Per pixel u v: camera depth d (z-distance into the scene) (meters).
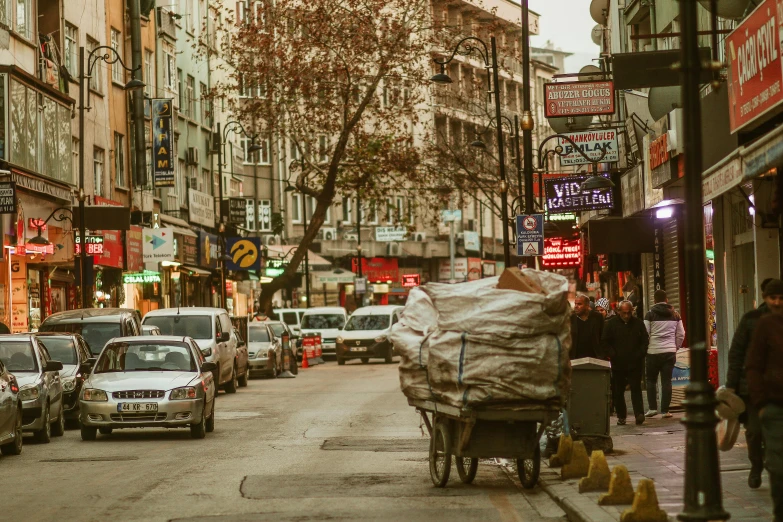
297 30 52.22
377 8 50.88
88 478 15.91
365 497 13.71
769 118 16.53
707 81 20.45
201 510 12.78
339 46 51.06
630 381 21.34
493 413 13.84
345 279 76.62
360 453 18.58
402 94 87.25
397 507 12.91
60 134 37.50
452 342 13.91
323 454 18.50
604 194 33.28
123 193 49.44
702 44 24.52
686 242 9.38
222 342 34.81
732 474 14.12
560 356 13.85
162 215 53.06
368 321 56.00
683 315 29.50
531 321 13.70
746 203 22.66
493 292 13.88
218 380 34.00
